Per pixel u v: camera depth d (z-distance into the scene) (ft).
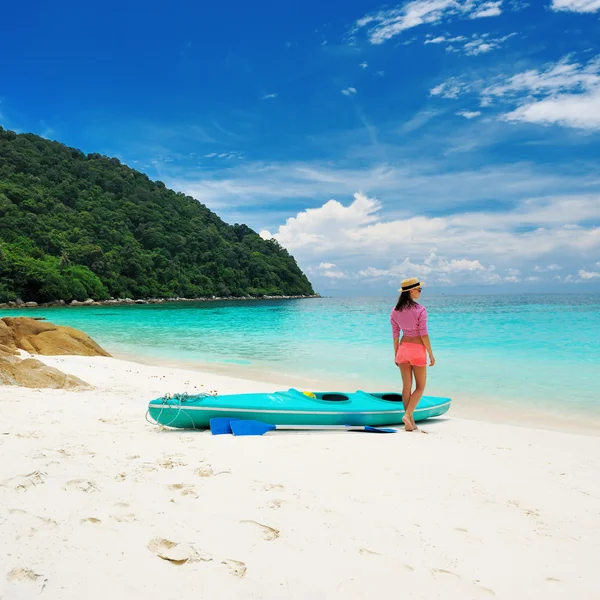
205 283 384.88
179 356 46.75
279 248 543.80
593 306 154.92
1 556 7.52
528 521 9.41
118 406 20.24
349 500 10.14
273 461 12.80
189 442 14.84
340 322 97.86
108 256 312.91
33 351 41.42
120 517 8.98
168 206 435.53
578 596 6.95
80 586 6.79
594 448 15.37
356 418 18.47
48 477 10.86
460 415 22.56
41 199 332.19
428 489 10.94
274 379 32.60
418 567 7.57
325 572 7.34
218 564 7.45
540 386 29.19
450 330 66.95
